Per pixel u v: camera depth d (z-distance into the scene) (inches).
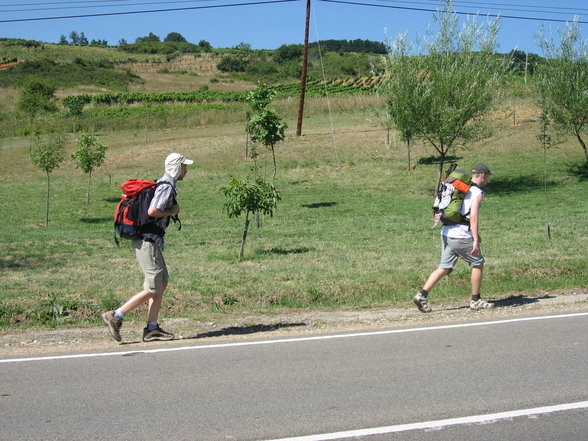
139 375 215.8
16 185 1247.5
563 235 602.2
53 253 633.6
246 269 480.4
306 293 382.6
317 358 232.7
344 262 500.4
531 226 694.5
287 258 538.0
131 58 6077.8
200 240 691.4
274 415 175.5
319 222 832.9
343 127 1720.0
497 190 1074.7
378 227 755.4
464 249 307.3
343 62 5103.3
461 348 241.8
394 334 267.7
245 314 331.3
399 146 1454.2
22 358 241.8
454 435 160.9
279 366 223.1
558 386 195.6
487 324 281.0
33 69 4498.0
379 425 167.5
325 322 299.1
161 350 250.5
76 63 4953.3
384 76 999.0
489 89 938.7
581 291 361.7
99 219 950.4
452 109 926.4
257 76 5073.8
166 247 641.6
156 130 1918.1
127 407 183.6
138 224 258.7
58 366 229.5
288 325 296.2
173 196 255.9
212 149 1513.3
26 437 162.2
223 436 161.5
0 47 6023.6
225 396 192.1
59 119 2054.6
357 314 316.8
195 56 6264.8
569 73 1055.0
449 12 947.3
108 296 370.0
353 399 187.5
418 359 228.2
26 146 1707.7
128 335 281.9
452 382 201.6
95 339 274.4
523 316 295.4
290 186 1178.6
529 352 233.9
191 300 366.6
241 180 548.4
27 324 327.9
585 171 1170.6
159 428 167.2
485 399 185.6
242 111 2016.5
